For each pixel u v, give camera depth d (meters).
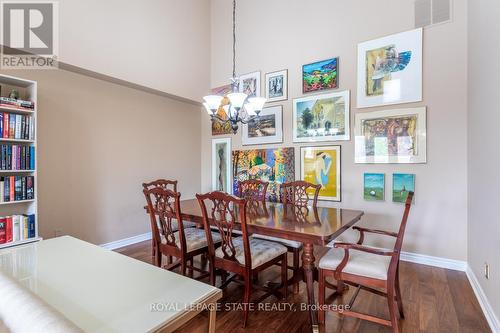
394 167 3.22
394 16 3.22
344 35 3.56
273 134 4.18
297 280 2.43
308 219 2.28
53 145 3.10
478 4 2.37
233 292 2.45
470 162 2.67
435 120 2.99
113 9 3.46
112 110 3.68
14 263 1.23
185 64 4.44
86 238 3.40
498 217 1.83
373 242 3.36
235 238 2.57
